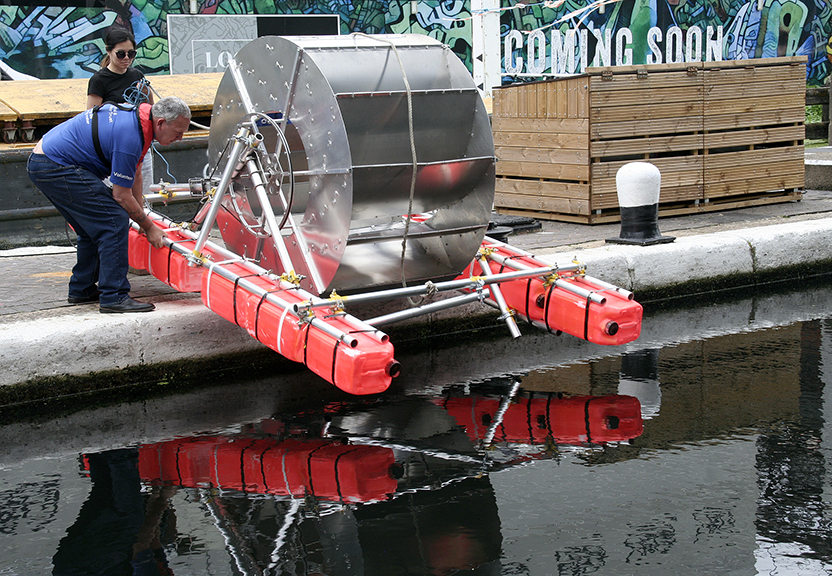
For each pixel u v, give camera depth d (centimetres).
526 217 916
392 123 523
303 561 305
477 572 295
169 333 539
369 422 458
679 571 294
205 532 330
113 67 635
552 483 370
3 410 493
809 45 1881
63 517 347
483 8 1283
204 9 1338
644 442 416
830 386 493
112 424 465
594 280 539
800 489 358
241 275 512
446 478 378
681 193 907
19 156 821
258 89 541
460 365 564
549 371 544
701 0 1723
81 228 558
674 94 888
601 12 1627
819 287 774
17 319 536
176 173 884
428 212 588
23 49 1223
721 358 557
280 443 429
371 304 600
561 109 881
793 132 968
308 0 1405
